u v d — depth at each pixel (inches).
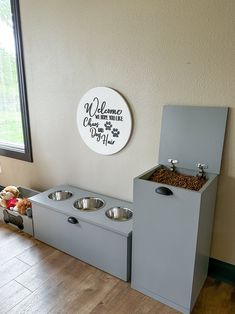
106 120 66.7
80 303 51.9
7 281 57.7
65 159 79.8
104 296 53.7
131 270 55.9
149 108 59.7
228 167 52.8
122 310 50.4
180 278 48.6
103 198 71.0
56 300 52.6
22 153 90.3
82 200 70.7
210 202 50.3
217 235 57.6
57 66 72.9
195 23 50.3
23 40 77.7
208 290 55.9
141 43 57.3
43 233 71.2
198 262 49.0
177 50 53.3
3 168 99.9
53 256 66.4
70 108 73.7
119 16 58.9
